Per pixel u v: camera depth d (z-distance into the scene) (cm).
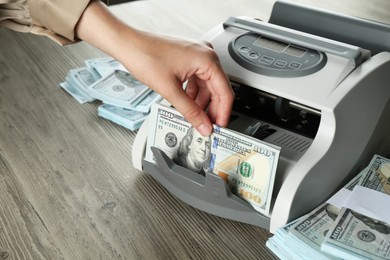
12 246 74
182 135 79
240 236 77
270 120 88
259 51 83
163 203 83
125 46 68
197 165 79
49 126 102
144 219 79
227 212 78
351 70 78
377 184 82
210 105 75
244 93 87
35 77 121
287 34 86
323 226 73
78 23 68
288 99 78
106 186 86
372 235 71
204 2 170
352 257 67
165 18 156
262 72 78
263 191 74
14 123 103
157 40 69
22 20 67
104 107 106
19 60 128
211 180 75
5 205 81
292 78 77
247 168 74
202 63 68
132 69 69
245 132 83
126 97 108
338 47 82
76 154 94
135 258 72
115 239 75
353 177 87
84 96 112
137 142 87
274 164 71
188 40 71
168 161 81
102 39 68
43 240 75
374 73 79
